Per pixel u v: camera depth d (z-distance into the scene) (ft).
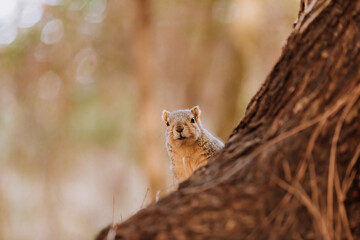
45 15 58.59
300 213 9.96
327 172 10.22
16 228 69.77
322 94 10.60
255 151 10.66
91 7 58.85
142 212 10.56
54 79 61.93
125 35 61.00
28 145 63.21
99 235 10.96
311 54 10.98
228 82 60.90
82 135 65.16
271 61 59.26
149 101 58.03
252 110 11.68
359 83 10.37
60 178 66.13
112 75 63.10
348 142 10.37
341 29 10.77
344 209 10.37
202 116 63.41
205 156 23.72
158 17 61.21
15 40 59.41
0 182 66.03
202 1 59.62
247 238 9.73
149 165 57.52
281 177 10.14
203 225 9.80
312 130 10.39
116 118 65.62
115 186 79.15
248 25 56.70
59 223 71.67
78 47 60.95
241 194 9.98
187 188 10.78
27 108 62.18
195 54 61.98
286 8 56.70
